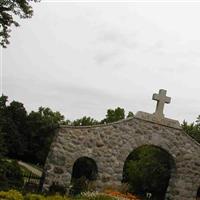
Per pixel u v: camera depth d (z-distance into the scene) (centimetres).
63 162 1834
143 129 1989
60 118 6494
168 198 1991
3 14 1686
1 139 1883
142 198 2581
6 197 1330
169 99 2047
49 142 5362
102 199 1586
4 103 5550
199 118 3181
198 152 2053
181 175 2008
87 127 1900
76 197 1608
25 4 1697
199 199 2439
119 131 1952
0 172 1712
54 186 1766
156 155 2677
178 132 2042
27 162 5538
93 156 1888
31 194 1454
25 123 5569
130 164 3369
